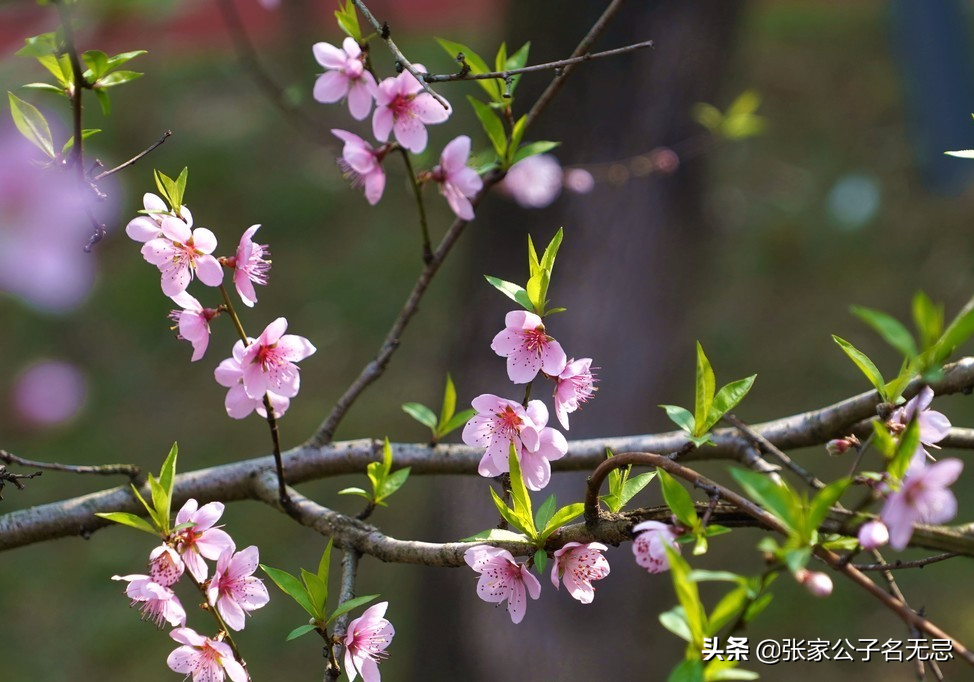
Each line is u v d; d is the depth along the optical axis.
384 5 5.84
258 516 8.98
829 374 10.23
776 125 13.68
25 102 1.97
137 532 9.15
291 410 10.18
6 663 7.84
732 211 12.17
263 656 7.70
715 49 6.02
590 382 1.99
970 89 11.65
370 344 10.90
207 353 10.94
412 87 2.41
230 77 14.62
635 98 5.88
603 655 5.81
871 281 11.31
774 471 2.43
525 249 6.05
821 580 1.52
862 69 14.48
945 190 11.88
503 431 1.96
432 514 6.00
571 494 5.43
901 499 1.49
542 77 5.89
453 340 6.28
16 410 10.22
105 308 11.33
